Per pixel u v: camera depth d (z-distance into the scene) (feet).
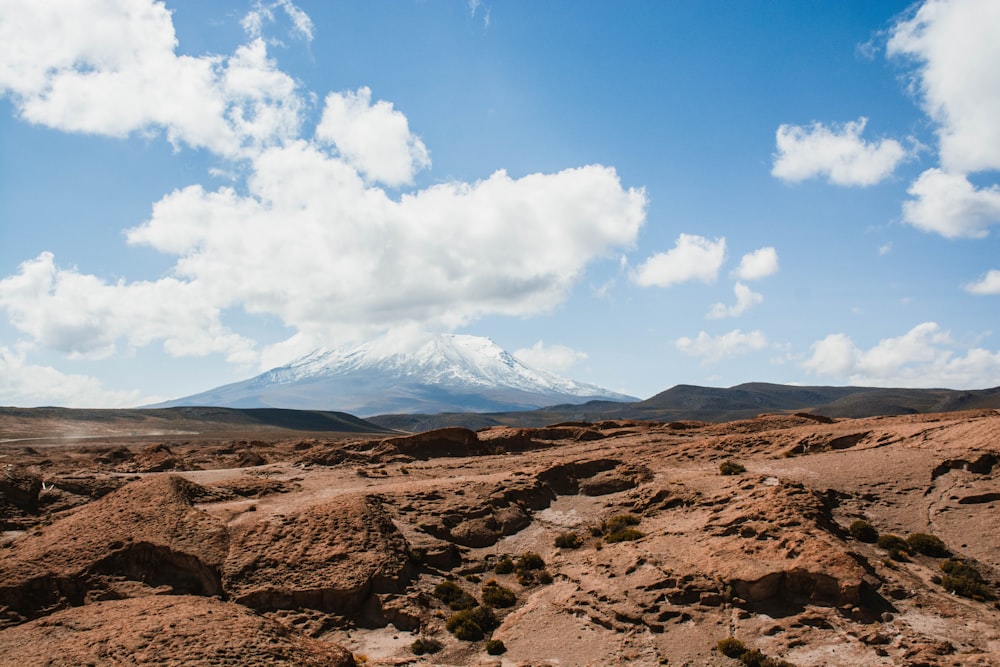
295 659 86.43
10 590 125.49
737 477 167.84
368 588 132.87
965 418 206.49
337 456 280.10
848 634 104.58
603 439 292.20
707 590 118.62
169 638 85.66
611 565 134.92
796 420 269.85
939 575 120.47
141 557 137.39
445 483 190.90
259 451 383.24
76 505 205.46
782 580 115.96
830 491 152.15
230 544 143.23
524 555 152.66
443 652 118.01
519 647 116.37
